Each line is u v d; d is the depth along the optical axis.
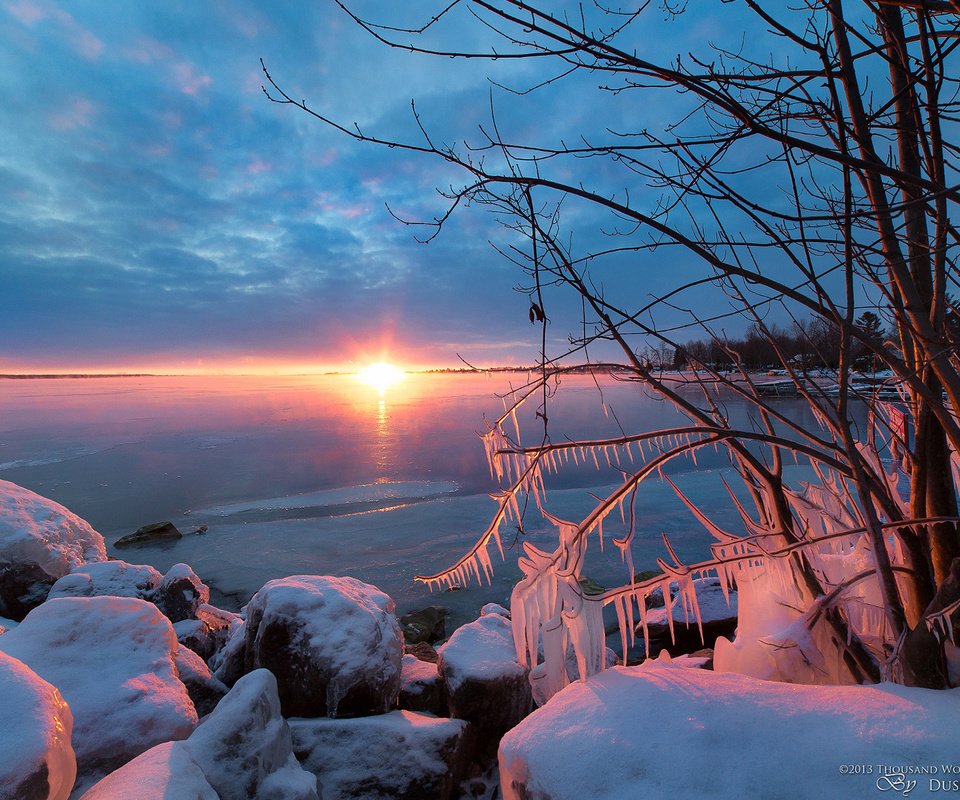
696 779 1.61
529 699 3.59
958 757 1.52
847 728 1.69
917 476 2.35
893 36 1.98
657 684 2.07
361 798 2.80
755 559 2.87
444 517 13.21
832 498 2.99
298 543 11.56
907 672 2.06
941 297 2.13
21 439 28.66
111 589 4.54
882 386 2.70
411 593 8.88
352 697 3.21
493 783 3.26
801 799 1.50
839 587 2.34
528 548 2.64
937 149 2.00
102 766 2.40
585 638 2.42
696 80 1.87
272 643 3.29
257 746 2.25
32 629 2.89
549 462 2.61
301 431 31.02
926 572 2.34
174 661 3.26
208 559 10.72
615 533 11.08
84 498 16.17
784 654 2.43
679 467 17.02
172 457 22.84
